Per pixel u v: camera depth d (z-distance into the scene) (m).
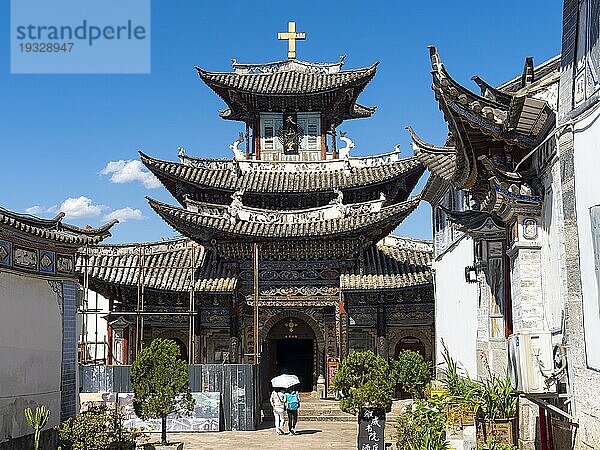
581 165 13.60
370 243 38.72
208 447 26.33
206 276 38.53
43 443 18.58
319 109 42.78
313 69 43.44
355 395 21.66
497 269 20.83
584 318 13.77
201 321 39.41
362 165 41.94
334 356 38.88
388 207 36.56
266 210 38.69
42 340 18.92
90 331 52.66
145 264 38.59
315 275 38.66
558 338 15.34
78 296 21.83
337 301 38.28
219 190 40.31
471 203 24.75
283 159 42.47
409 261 39.69
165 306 39.16
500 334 20.36
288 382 30.20
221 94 42.78
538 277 16.12
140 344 35.41
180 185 40.19
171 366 25.56
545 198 15.92
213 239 37.66
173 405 25.61
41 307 18.97
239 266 38.38
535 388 15.18
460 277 27.09
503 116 15.65
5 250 17.25
